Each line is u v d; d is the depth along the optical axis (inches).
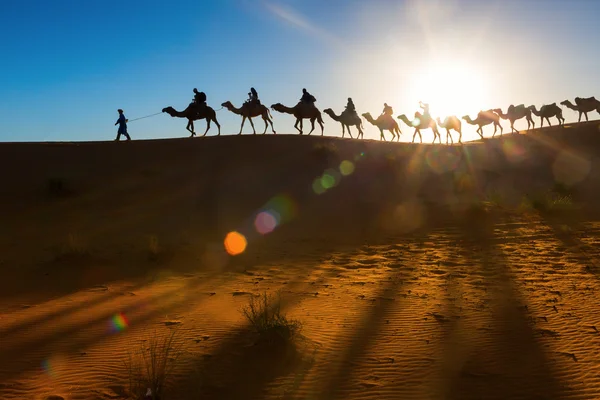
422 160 1423.5
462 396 237.0
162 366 261.4
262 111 1477.6
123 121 1358.3
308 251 689.0
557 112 1952.5
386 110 1659.7
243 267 585.3
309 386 248.4
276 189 1103.0
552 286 451.2
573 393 237.5
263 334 306.7
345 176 1222.3
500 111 1929.1
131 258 636.1
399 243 735.7
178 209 964.6
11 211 914.7
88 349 301.4
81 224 853.2
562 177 1422.2
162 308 397.7
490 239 740.7
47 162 1187.9
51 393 241.3
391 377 258.1
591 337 311.1
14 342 316.2
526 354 285.7
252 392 242.4
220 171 1189.1
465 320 352.2
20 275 538.9
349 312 377.1
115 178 1124.5
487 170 1396.4
